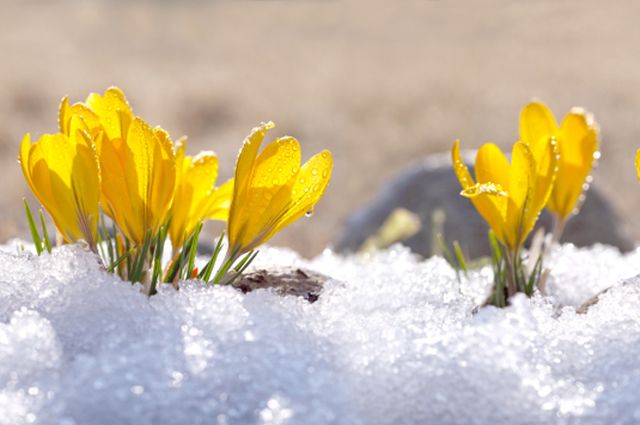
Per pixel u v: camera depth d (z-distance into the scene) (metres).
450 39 8.41
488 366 0.78
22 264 0.84
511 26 8.76
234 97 5.27
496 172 0.86
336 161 4.02
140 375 0.77
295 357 0.78
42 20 9.19
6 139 4.06
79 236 0.84
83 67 6.44
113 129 0.86
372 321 0.82
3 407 0.76
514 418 0.77
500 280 0.88
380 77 6.16
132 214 0.84
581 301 0.91
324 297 0.85
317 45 8.32
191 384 0.77
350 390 0.78
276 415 0.75
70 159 0.83
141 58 7.27
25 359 0.78
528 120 0.89
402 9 10.32
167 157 0.83
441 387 0.77
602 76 5.76
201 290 0.82
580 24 8.45
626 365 0.79
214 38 8.59
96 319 0.80
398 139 4.29
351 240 1.82
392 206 1.81
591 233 1.74
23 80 5.39
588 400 0.77
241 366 0.77
